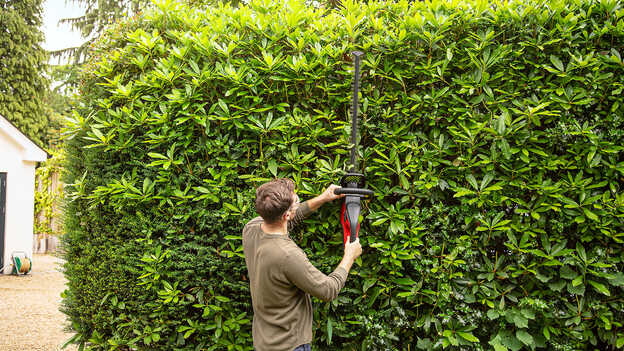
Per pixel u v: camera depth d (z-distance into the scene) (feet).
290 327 6.56
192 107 8.69
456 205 8.57
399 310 8.29
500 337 8.18
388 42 8.45
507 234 8.09
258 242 6.88
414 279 8.56
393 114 8.36
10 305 21.75
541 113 7.79
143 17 9.93
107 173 9.29
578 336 7.99
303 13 9.11
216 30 9.07
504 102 8.38
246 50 8.97
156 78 8.93
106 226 9.58
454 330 8.27
